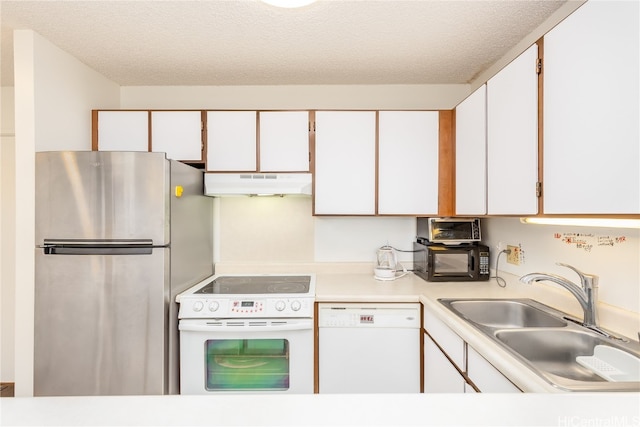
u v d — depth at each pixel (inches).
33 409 18.0
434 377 68.7
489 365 46.5
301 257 103.1
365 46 78.7
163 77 96.4
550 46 47.3
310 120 89.0
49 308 68.4
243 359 76.3
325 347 76.9
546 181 48.2
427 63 88.0
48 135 76.0
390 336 76.9
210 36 74.2
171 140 89.2
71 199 67.3
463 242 90.5
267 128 89.3
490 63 88.0
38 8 64.1
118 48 79.5
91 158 67.2
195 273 86.4
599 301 54.6
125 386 68.7
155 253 68.5
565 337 52.7
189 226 81.8
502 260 85.7
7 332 101.3
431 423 16.8
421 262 95.7
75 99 84.0
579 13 42.0
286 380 76.3
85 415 17.4
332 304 77.0
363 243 103.3
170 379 71.7
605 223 46.4
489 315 70.0
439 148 88.7
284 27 70.7
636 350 44.3
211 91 102.7
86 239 67.4
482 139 68.5
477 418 17.3
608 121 37.8
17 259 72.9
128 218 67.7
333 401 19.0
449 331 60.9
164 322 69.2
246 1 61.9
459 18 67.3
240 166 89.4
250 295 74.6
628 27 35.4
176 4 62.8
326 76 96.3
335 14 66.0
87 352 68.6
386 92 102.8
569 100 43.7
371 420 17.1
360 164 89.0
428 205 88.9
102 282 68.2
